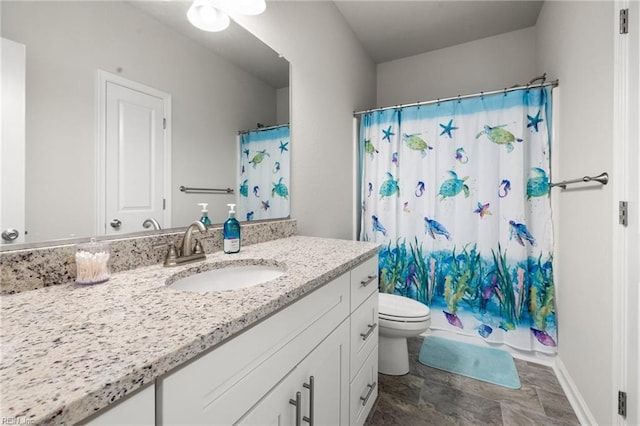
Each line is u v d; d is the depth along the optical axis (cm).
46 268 74
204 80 119
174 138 108
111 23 88
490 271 196
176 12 108
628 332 102
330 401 95
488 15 221
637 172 97
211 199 123
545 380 165
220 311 59
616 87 108
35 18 72
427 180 217
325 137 200
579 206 144
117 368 39
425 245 218
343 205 226
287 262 102
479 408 143
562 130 170
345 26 228
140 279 81
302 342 79
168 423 45
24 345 45
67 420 32
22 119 70
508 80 244
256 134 144
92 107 84
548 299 181
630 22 102
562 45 169
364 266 124
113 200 90
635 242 99
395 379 166
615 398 108
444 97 267
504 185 191
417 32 243
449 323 211
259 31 143
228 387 56
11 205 69
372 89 286
